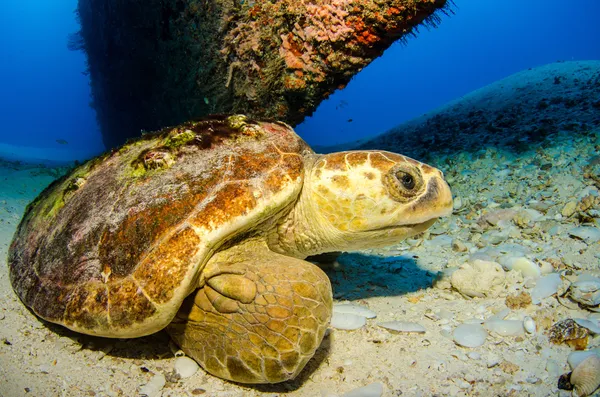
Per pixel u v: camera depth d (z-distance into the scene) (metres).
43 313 0.55
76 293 0.53
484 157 1.38
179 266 0.50
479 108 2.01
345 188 0.64
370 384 0.51
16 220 1.06
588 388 0.47
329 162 0.66
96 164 0.73
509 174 1.21
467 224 1.04
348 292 0.77
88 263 0.55
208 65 1.26
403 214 0.63
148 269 0.50
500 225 0.96
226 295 0.49
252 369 0.49
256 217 0.56
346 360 0.56
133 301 0.50
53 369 0.52
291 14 0.96
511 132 1.51
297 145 0.68
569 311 0.62
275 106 1.16
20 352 0.54
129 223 0.54
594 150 1.13
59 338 0.58
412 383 0.52
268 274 0.51
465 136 1.68
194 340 0.53
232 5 1.07
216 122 0.68
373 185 0.63
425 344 0.59
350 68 1.00
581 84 1.73
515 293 0.68
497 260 0.79
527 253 0.81
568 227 0.86
